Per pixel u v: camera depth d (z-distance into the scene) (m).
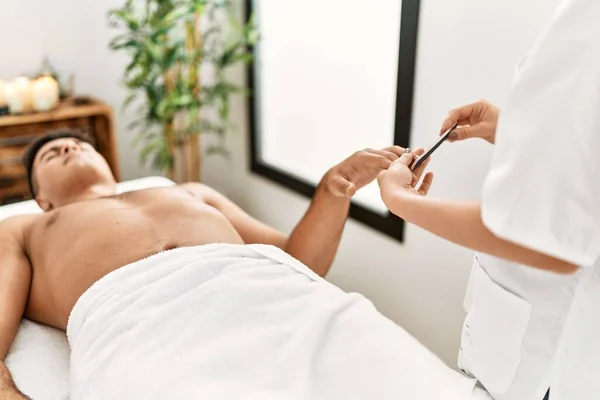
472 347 1.06
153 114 2.40
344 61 2.09
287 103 2.42
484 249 0.70
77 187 1.64
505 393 1.01
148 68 2.26
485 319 1.00
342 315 1.11
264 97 2.54
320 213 1.51
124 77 2.62
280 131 2.51
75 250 1.36
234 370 1.02
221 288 1.14
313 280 1.21
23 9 2.35
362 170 1.42
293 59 2.33
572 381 0.88
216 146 2.86
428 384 0.98
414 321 1.91
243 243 1.51
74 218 1.44
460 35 1.51
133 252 1.33
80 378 1.07
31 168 1.68
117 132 2.73
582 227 0.65
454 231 0.71
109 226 1.39
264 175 2.56
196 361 1.02
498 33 1.42
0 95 2.21
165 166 2.57
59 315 1.35
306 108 2.33
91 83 2.59
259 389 0.99
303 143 2.40
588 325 0.84
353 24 2.02
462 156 1.58
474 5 1.46
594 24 0.65
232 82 2.63
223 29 2.61
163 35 2.24
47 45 2.44
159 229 1.40
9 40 2.35
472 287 1.10
